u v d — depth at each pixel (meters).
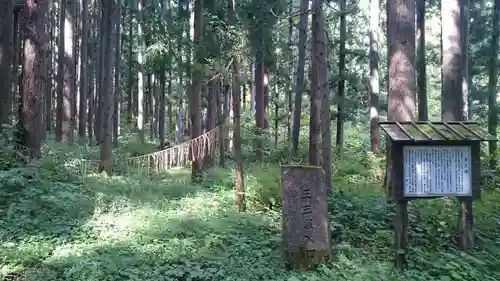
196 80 12.52
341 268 5.86
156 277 5.62
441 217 7.74
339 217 7.93
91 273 5.68
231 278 5.64
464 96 18.28
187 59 12.72
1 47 11.65
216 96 17.47
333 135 26.58
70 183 10.30
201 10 11.87
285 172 6.34
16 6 18.91
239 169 9.48
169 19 16.64
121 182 11.21
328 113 10.45
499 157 14.12
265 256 6.56
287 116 21.67
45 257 6.33
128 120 30.84
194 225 7.86
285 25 16.67
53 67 31.94
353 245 7.05
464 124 6.40
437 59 24.84
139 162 13.07
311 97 10.48
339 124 18.36
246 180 10.58
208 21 11.41
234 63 10.31
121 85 33.69
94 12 29.75
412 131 6.17
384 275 5.71
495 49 17.14
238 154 9.58
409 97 8.02
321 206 6.26
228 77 11.30
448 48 11.01
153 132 30.55
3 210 8.04
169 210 9.17
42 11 11.19
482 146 15.55
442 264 6.06
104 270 5.80
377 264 6.05
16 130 10.81
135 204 9.36
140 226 7.82
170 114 31.16
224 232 7.51
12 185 8.88
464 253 6.34
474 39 20.78
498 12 17.16
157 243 7.10
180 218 8.27
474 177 6.22
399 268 6.07
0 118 11.52
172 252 6.50
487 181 12.16
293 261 6.08
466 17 18.52
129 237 7.37
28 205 8.20
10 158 10.23
